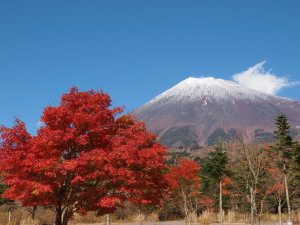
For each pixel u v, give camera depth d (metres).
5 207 40.53
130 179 14.12
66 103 15.70
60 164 13.36
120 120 16.06
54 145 14.36
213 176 35.62
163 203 48.94
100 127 14.97
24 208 39.62
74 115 14.66
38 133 15.28
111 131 15.73
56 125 14.67
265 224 38.00
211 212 45.19
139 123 15.93
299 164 37.84
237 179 32.69
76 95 15.73
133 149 13.87
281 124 39.44
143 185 14.91
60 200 14.93
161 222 47.53
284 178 31.77
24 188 13.88
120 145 14.68
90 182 15.84
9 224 34.25
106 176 14.22
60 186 14.77
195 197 43.19
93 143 14.91
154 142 15.82
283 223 39.91
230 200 46.41
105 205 14.09
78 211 15.83
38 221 35.28
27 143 14.50
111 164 14.02
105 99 15.82
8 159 13.38
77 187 15.15
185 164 34.59
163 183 15.95
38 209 40.31
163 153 14.88
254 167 23.95
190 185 35.69
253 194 22.77
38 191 13.16
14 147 14.41
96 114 15.17
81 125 14.62
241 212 46.00
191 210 41.84
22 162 13.43
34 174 13.97
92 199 14.83
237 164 26.06
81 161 13.44
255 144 23.97
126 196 15.30
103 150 14.16
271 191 31.27
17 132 14.38
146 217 49.62
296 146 37.44
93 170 14.43
